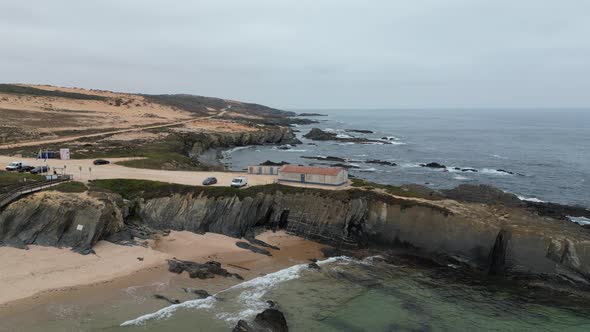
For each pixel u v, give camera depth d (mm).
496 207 54969
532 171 109875
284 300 38969
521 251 45781
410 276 45906
